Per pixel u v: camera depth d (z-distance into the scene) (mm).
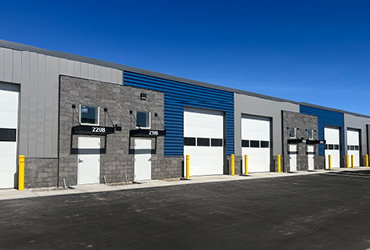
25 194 10898
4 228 6438
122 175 15258
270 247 5469
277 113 24984
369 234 6391
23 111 12516
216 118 20844
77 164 13742
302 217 7922
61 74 13719
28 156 12508
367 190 13594
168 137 17609
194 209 8742
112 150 14961
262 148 23828
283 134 25109
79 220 7195
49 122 13172
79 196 10695
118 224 6891
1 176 12102
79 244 5449
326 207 9359
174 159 17797
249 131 23000
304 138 27234
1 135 12180
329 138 30938
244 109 22375
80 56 15586
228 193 12078
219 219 7555
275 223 7234
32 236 5895
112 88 15188
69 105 13680
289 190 13312
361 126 35156
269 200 10531
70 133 13625
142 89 16438
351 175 21906
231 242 5727
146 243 5574
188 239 5867
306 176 20828
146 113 16562
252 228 6750
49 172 12961
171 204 9453
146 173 16344
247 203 9867
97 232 6223
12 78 12336
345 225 7129
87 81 14344
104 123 14734
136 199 10242
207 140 20141
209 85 20656
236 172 21297
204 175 19766
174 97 18156
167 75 18609
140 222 7113
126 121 15625
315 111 28938
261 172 23516
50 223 6879
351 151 33625
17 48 12688
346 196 11727
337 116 31750
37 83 12977
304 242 5789
